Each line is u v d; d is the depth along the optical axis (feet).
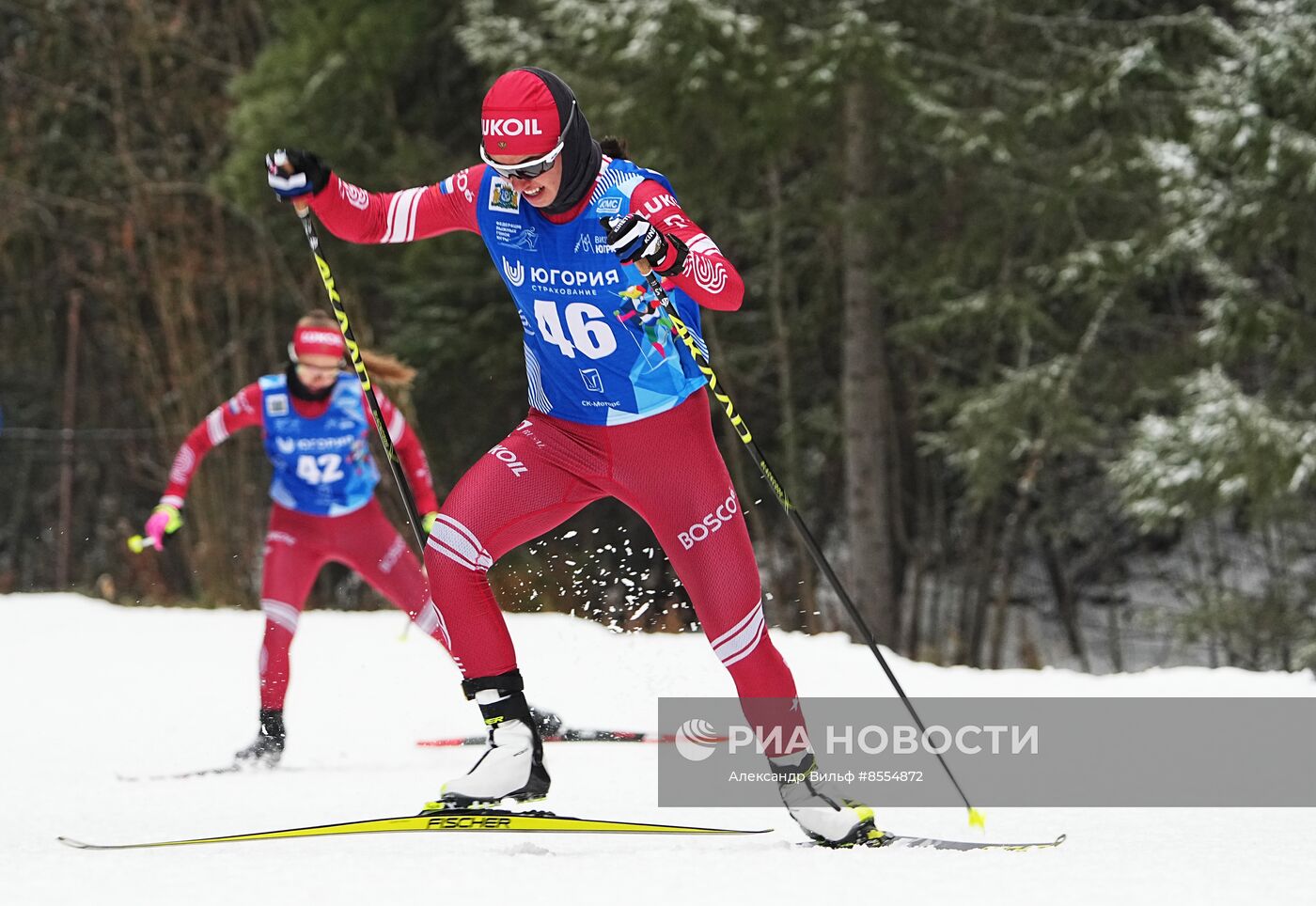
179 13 197.98
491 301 166.91
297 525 57.98
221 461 184.44
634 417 33.94
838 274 160.66
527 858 31.68
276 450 57.57
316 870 30.12
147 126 207.72
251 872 29.99
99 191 207.62
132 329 201.98
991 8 134.41
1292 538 152.66
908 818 42.19
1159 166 119.65
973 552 178.50
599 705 68.18
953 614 184.34
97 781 52.54
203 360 188.75
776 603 161.99
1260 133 112.06
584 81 132.46
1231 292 118.83
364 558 58.29
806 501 167.32
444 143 180.96
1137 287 144.56
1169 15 146.00
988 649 181.78
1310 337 119.03
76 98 204.13
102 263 204.95
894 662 81.46
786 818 41.83
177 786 51.11
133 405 218.18
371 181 170.09
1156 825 39.83
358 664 83.66
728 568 34.24
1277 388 124.36
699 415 34.27
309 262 187.01
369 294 192.65
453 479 178.50
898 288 141.90
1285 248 123.95
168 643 92.43
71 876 29.94
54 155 209.05
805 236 164.14
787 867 30.50
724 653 34.47
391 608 163.73
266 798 47.70
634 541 174.29
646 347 33.50
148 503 218.59
